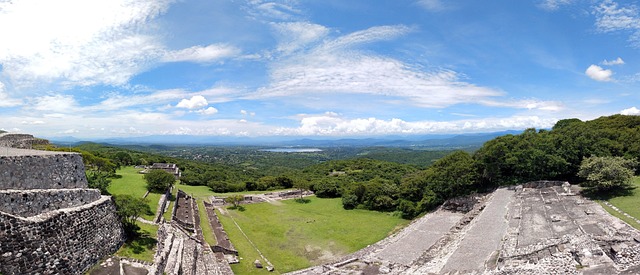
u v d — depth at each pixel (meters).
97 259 18.33
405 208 54.28
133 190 42.19
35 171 17.27
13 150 21.34
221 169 112.19
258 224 49.12
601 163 35.88
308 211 58.00
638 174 41.03
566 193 38.22
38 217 14.98
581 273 17.12
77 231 16.92
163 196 42.75
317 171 113.38
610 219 26.86
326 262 36.34
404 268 29.95
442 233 40.69
